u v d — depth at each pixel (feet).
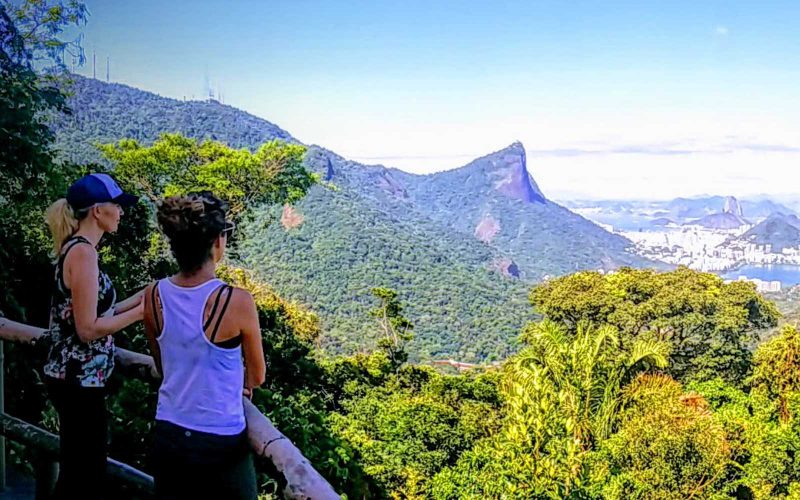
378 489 47.16
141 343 16.74
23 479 10.44
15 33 23.16
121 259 37.60
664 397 49.42
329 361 84.53
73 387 7.45
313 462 17.53
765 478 46.16
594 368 49.90
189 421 5.92
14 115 22.09
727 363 101.45
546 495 39.81
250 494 6.15
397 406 65.41
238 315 5.98
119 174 76.43
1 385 9.07
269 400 17.93
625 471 43.68
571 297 108.99
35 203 23.34
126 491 8.58
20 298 19.54
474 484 45.39
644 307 104.32
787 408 61.98
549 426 41.91
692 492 42.45
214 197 6.27
